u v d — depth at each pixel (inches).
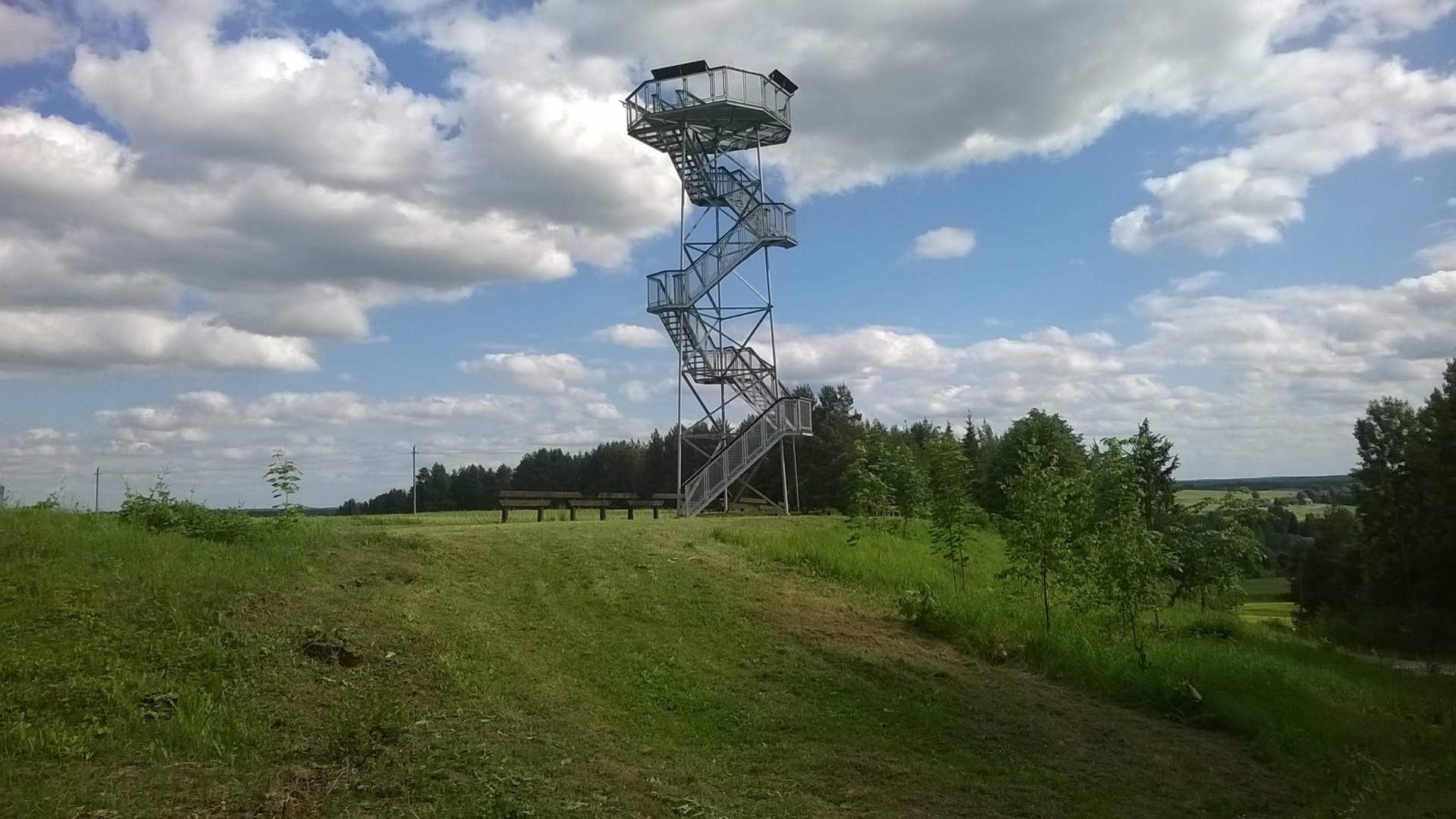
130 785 258.1
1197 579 891.4
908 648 557.3
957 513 831.1
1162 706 523.5
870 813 335.0
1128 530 634.8
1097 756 432.5
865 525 928.3
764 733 395.5
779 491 1887.3
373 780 281.3
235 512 519.5
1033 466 692.1
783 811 323.3
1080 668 558.9
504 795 287.1
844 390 2465.6
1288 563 2322.8
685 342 1176.2
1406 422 1948.8
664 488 2253.9
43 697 294.8
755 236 1166.3
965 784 373.1
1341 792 425.1
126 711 296.0
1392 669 882.1
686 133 1143.0
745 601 570.3
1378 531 1879.9
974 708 470.0
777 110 1162.0
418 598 449.1
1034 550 658.8
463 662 387.9
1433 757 509.0
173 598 374.9
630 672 431.8
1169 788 405.4
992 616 634.2
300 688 332.2
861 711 438.6
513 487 2383.1
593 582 538.0
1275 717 524.7
